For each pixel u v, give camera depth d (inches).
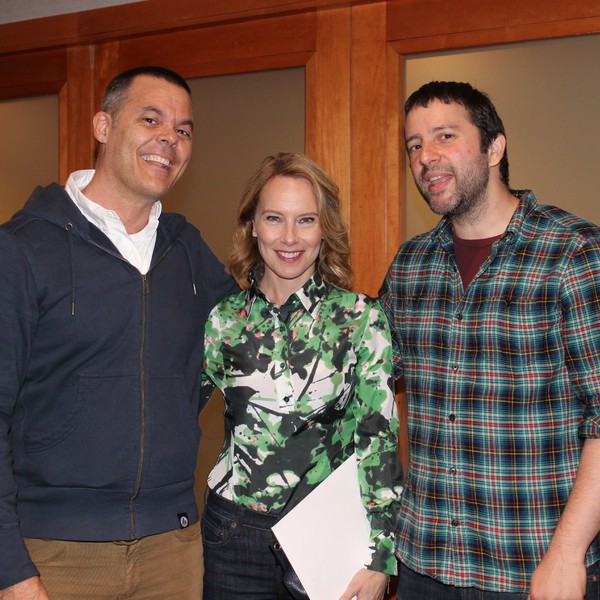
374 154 88.2
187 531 60.9
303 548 56.9
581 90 79.5
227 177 96.3
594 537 51.1
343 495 59.0
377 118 88.0
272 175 61.8
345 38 89.2
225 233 96.4
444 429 57.5
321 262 64.4
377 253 88.3
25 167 108.7
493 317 56.1
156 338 59.2
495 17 82.4
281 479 59.2
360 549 58.4
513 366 55.2
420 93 58.9
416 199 87.5
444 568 57.0
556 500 54.3
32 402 56.5
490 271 57.0
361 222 89.0
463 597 56.7
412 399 60.8
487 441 55.6
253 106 95.0
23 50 105.5
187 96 62.3
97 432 56.0
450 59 85.2
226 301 64.6
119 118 59.5
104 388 56.5
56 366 56.1
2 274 53.1
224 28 95.4
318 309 61.4
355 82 89.0
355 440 60.9
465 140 57.0
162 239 63.4
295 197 60.6
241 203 64.1
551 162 80.8
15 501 51.8
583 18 78.7
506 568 54.9
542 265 55.2
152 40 99.6
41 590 50.8
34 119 107.8
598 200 78.8
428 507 58.2
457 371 57.2
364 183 88.7
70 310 55.9
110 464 56.1
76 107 104.1
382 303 65.1
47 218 57.1
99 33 99.3
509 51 82.4
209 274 67.4
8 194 109.8
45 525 55.6
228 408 62.6
